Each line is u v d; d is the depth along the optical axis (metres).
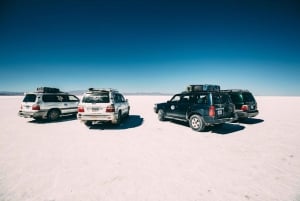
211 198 3.01
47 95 10.09
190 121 8.30
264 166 4.29
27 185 3.41
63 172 3.96
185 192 3.19
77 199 2.98
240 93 9.13
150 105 24.81
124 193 3.16
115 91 9.24
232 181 3.58
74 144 6.04
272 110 16.70
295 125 9.41
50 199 2.98
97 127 8.94
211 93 7.52
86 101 8.16
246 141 6.43
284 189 3.28
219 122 7.41
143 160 4.67
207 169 4.13
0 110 16.66
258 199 2.98
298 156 4.93
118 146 5.84
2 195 3.07
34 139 6.65
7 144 6.00
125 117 11.70
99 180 3.62
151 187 3.36
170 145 5.96
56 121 10.67
